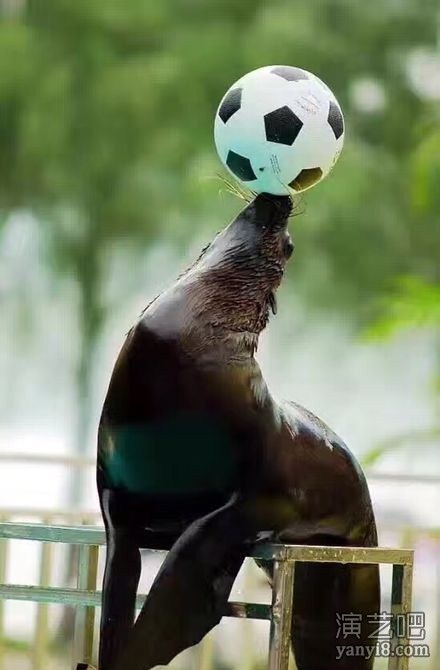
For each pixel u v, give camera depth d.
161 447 12.11
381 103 44.31
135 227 45.19
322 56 43.22
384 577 19.86
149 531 12.62
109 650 12.26
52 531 13.16
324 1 44.41
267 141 12.32
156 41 43.69
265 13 43.66
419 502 34.88
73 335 48.56
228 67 42.81
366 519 13.52
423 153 31.52
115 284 47.09
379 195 43.69
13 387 49.91
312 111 12.39
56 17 43.34
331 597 13.63
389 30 44.25
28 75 42.75
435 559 23.27
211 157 42.25
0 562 19.28
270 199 12.65
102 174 43.50
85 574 15.09
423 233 44.00
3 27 43.59
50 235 46.28
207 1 43.94
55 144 42.97
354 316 45.62
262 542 12.38
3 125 43.41
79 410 46.91
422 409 48.62
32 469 41.94
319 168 12.57
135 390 12.16
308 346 48.75
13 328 48.66
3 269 47.59
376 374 49.31
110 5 43.12
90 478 39.81
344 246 43.91
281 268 12.72
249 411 12.14
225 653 28.77
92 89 42.75
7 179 44.38
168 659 11.98
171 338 12.09
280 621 11.92
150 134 43.03
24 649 29.62
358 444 49.41
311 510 12.81
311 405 49.56
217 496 12.23
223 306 12.28
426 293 27.75
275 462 12.39
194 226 44.69
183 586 11.95
